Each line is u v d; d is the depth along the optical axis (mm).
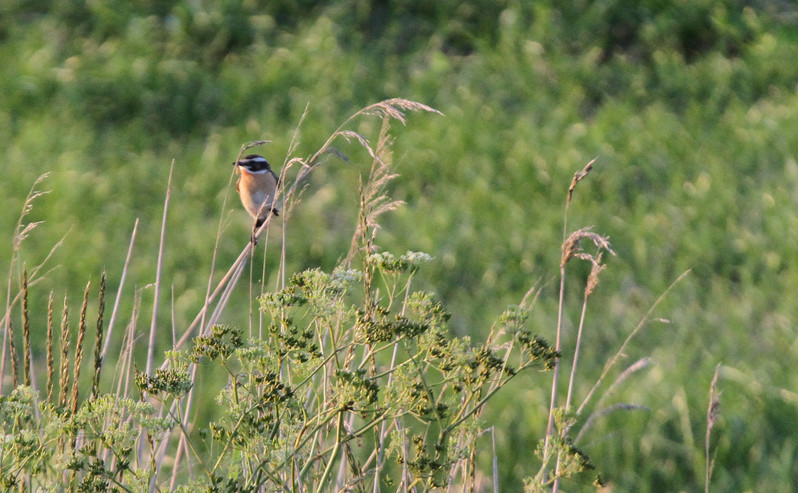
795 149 13203
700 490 8797
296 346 4027
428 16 16703
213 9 16547
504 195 12906
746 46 15492
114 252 12203
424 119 14391
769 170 13016
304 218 12609
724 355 10133
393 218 12750
